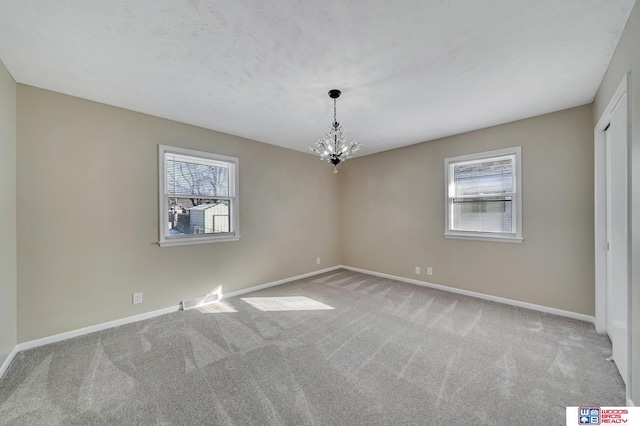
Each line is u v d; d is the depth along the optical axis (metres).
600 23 1.63
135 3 1.45
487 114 3.10
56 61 2.02
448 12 1.53
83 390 1.81
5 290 2.08
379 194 4.91
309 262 5.00
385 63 2.06
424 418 1.55
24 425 1.53
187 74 2.21
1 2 1.42
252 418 1.56
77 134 2.61
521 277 3.31
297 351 2.31
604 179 2.58
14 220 2.26
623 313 1.92
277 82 2.34
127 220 2.90
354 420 1.54
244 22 1.61
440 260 4.08
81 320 2.62
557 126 3.02
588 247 2.86
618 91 1.80
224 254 3.75
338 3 1.46
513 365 2.07
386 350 2.32
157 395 1.76
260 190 4.20
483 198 3.65
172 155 3.29
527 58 2.00
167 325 2.85
